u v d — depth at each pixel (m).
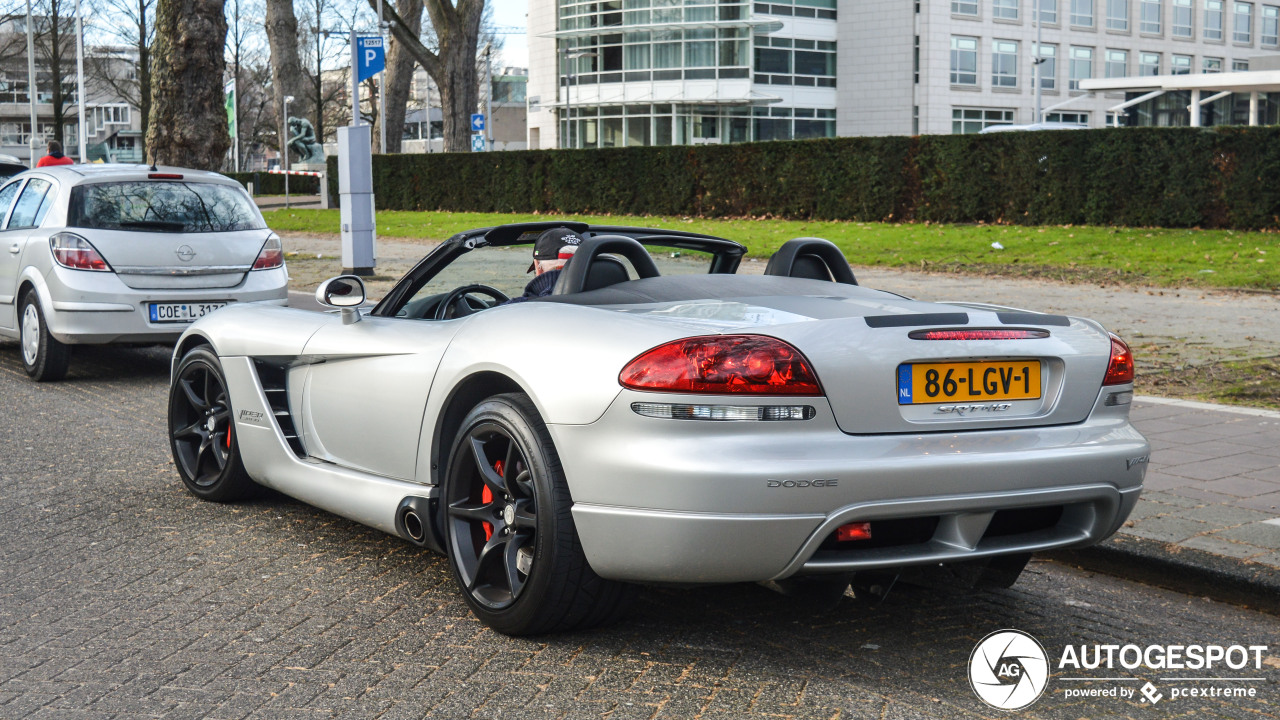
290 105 43.19
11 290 9.25
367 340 4.25
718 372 3.06
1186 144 20.88
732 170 28.53
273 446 4.77
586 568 3.36
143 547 4.62
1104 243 19.09
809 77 60.62
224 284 9.09
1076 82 64.56
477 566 3.64
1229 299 13.27
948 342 3.28
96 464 6.14
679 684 3.23
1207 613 3.92
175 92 19.38
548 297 3.84
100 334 8.65
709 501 3.03
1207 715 3.10
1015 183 23.33
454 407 3.81
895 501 3.11
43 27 63.97
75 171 9.15
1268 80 34.00
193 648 3.53
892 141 25.20
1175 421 6.81
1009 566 3.58
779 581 3.16
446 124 38.94
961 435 3.27
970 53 60.84
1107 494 3.43
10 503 5.33
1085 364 3.51
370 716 3.03
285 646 3.54
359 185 16.56
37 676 3.31
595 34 60.31
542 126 64.62
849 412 3.14
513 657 3.44
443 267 4.36
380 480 4.15
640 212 30.81
